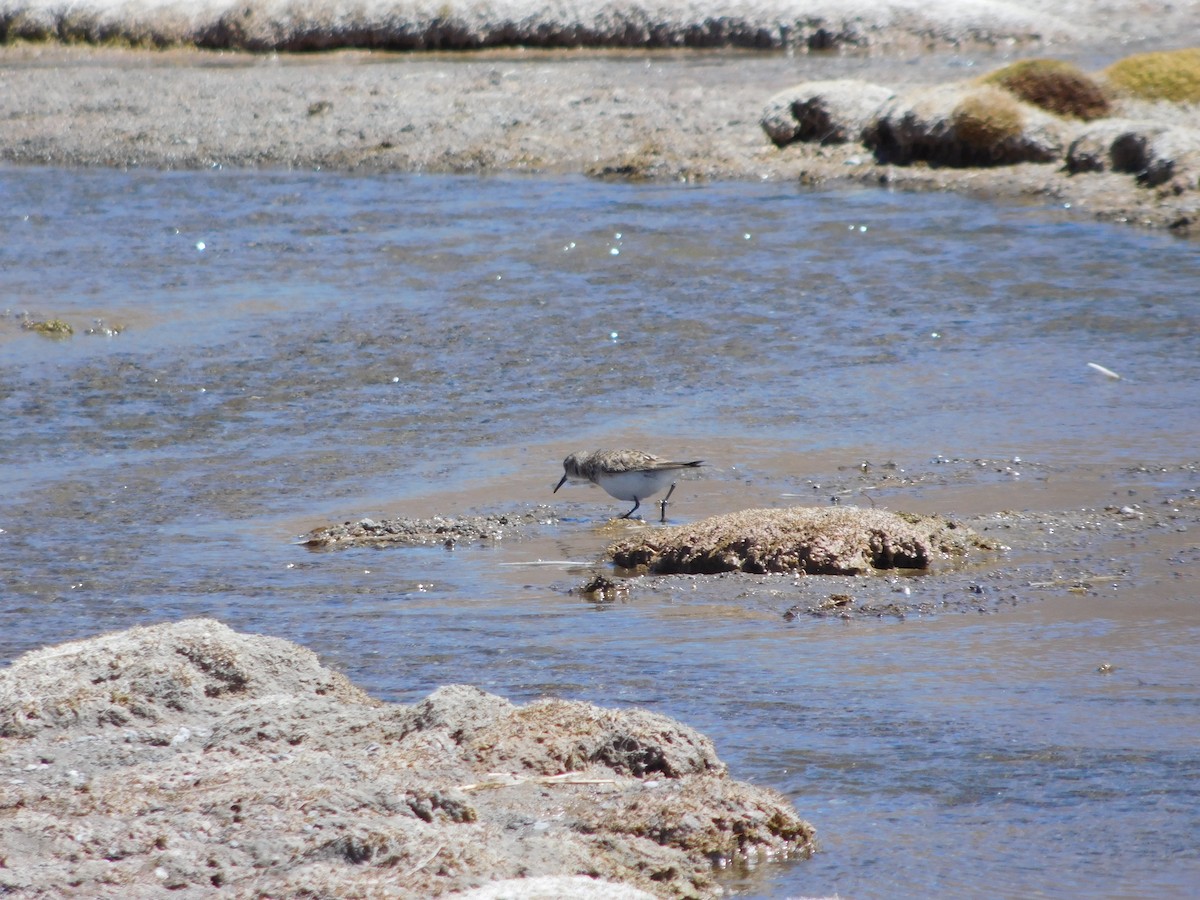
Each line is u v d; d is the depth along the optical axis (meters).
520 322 71.50
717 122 119.31
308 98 133.88
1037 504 43.31
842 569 37.41
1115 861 21.27
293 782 22.64
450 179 110.00
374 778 22.86
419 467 50.38
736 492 46.06
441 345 67.75
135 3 184.38
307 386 61.81
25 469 51.59
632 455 43.59
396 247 88.56
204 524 44.81
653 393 59.22
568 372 62.81
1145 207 89.12
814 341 66.69
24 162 122.38
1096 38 177.38
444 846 20.44
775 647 31.73
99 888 19.89
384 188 107.06
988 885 20.73
